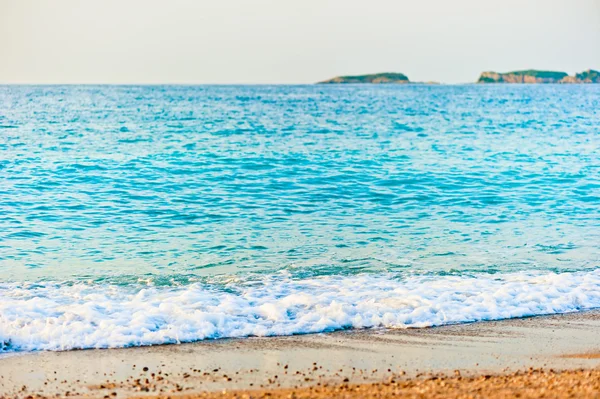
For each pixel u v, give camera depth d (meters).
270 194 24.86
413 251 16.95
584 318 11.89
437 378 8.80
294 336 10.79
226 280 14.20
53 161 31.02
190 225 19.83
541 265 15.71
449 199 24.19
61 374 9.04
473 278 14.44
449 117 65.75
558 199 24.23
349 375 8.98
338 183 27.12
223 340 10.56
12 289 13.34
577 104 89.88
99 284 13.84
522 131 49.44
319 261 15.91
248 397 8.01
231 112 73.31
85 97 108.62
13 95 113.06
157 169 29.50
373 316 11.58
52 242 17.64
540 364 9.47
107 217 20.75
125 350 10.05
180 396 8.16
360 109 81.88
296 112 75.00
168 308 11.68
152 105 85.81
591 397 7.57
